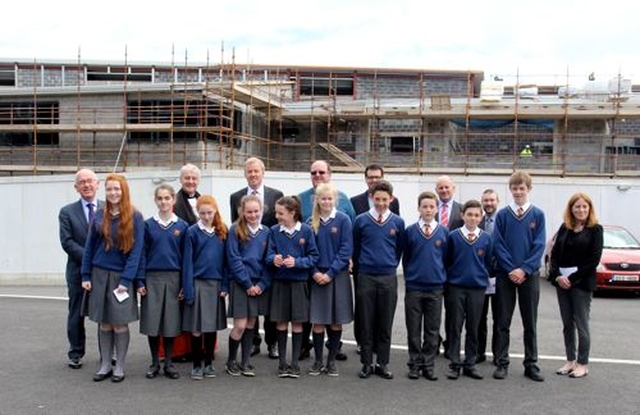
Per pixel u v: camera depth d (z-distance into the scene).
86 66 37.41
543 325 10.17
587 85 28.30
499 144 27.20
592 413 5.80
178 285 6.85
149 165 25.05
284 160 28.50
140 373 7.04
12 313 11.05
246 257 6.86
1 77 37.53
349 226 6.95
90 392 6.32
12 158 25.92
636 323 10.52
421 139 26.53
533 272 6.90
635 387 6.62
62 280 16.78
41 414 5.66
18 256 17.06
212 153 24.67
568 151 26.45
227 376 6.94
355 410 5.82
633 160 25.92
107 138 25.27
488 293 7.46
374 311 6.96
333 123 27.97
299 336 6.95
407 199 18.42
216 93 24.38
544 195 18.59
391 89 35.12
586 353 7.00
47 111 25.81
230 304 6.92
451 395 6.30
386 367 6.94
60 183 16.83
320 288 6.89
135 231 6.71
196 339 6.83
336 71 35.50
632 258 13.86
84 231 7.23
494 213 7.98
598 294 14.43
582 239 6.98
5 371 7.09
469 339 7.01
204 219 6.84
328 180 7.67
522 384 6.70
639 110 24.97
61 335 9.03
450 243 7.02
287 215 6.89
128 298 6.69
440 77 34.91
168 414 5.69
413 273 6.94
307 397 6.19
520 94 28.78
